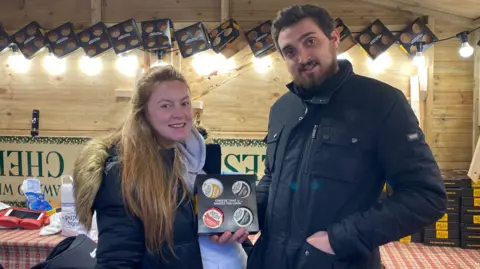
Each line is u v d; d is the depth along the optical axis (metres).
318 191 1.20
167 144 1.39
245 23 2.79
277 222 1.27
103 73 2.88
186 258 1.30
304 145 1.26
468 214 2.34
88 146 1.33
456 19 2.60
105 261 1.25
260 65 2.77
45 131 2.94
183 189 1.34
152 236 1.26
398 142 1.14
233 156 2.82
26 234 2.29
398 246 2.39
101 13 2.87
